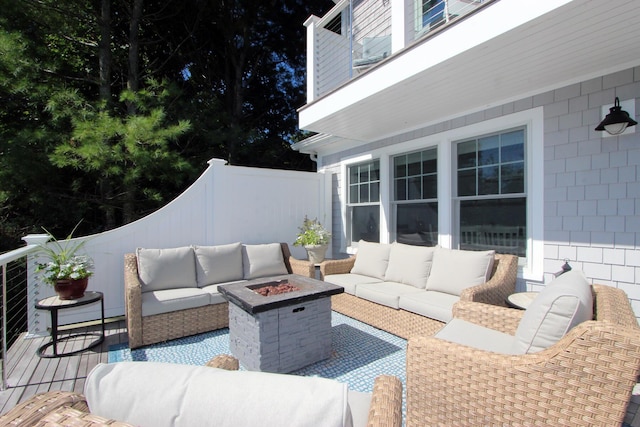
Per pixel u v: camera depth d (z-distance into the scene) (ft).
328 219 20.39
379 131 16.55
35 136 18.70
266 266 14.51
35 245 10.39
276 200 18.17
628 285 9.32
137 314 10.51
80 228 25.07
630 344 4.09
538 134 11.17
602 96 9.77
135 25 27.17
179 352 10.36
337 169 20.59
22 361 9.64
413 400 5.88
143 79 29.27
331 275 14.25
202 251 13.60
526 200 11.71
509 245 12.21
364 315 12.36
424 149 15.38
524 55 8.82
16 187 19.02
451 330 7.20
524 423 4.78
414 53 10.02
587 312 5.07
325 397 2.62
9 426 2.60
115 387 2.93
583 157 10.16
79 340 11.26
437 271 11.55
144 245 14.24
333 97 13.61
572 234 10.43
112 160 19.81
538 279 11.18
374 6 18.01
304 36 40.27
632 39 8.00
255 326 8.79
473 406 5.21
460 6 12.80
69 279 10.11
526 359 4.80
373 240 18.29
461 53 8.72
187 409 2.71
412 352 5.90
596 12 6.90
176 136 22.25
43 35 22.18
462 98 12.04
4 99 19.60
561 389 4.51
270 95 41.60
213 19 34.78
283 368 8.99
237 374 2.94
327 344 9.85
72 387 8.29
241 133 31.42
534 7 7.13
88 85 27.07
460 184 13.87
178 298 11.29
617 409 4.17
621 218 9.45
